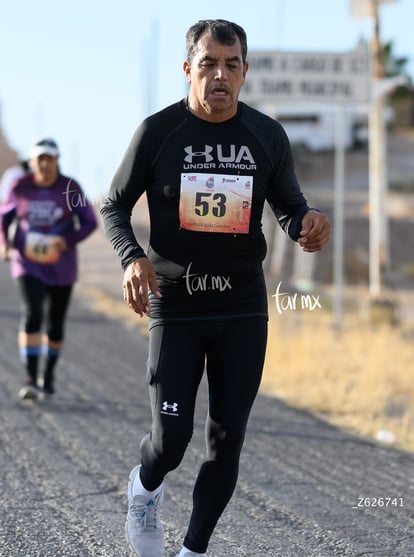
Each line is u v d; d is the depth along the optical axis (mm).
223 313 8594
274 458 13820
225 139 8461
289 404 18094
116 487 12000
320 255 59469
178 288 8594
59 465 12945
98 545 9805
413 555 9727
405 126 138000
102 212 8742
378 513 11203
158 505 8891
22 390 17203
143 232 42625
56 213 17125
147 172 8547
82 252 58406
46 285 17281
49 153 16797
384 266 32281
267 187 8672
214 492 8625
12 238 17438
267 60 28375
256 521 10758
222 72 8219
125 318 30609
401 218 73438
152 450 8539
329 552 9750
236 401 8531
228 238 8477
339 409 17703
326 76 28531
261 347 8656
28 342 17281
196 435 15031
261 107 36969
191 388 8547
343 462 13766
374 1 30953
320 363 21406
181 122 8484
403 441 15367
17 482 12055
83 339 25594
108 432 15023
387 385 19672
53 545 9773
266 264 55000
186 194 8438
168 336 8625
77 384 19031
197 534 8641
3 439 14289
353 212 75375
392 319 30688
